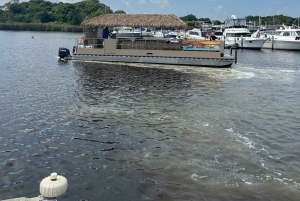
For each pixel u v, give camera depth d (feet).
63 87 76.38
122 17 127.75
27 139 43.50
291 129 49.24
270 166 36.65
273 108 61.00
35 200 23.58
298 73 105.19
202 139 44.19
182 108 59.36
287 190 31.63
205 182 32.91
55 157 38.42
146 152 39.91
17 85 77.61
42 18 501.97
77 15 492.13
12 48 185.47
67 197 30.32
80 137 44.55
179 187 31.99
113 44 122.21
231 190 31.53
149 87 77.56
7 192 31.07
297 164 37.35
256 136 45.83
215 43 113.19
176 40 124.16
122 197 30.40
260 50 214.90
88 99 65.10
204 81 86.69
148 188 31.86
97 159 38.04
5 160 37.32
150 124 50.16
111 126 49.06
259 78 93.40
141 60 120.47
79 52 126.93
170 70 105.19
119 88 75.92
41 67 108.99
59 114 54.49
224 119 53.26
